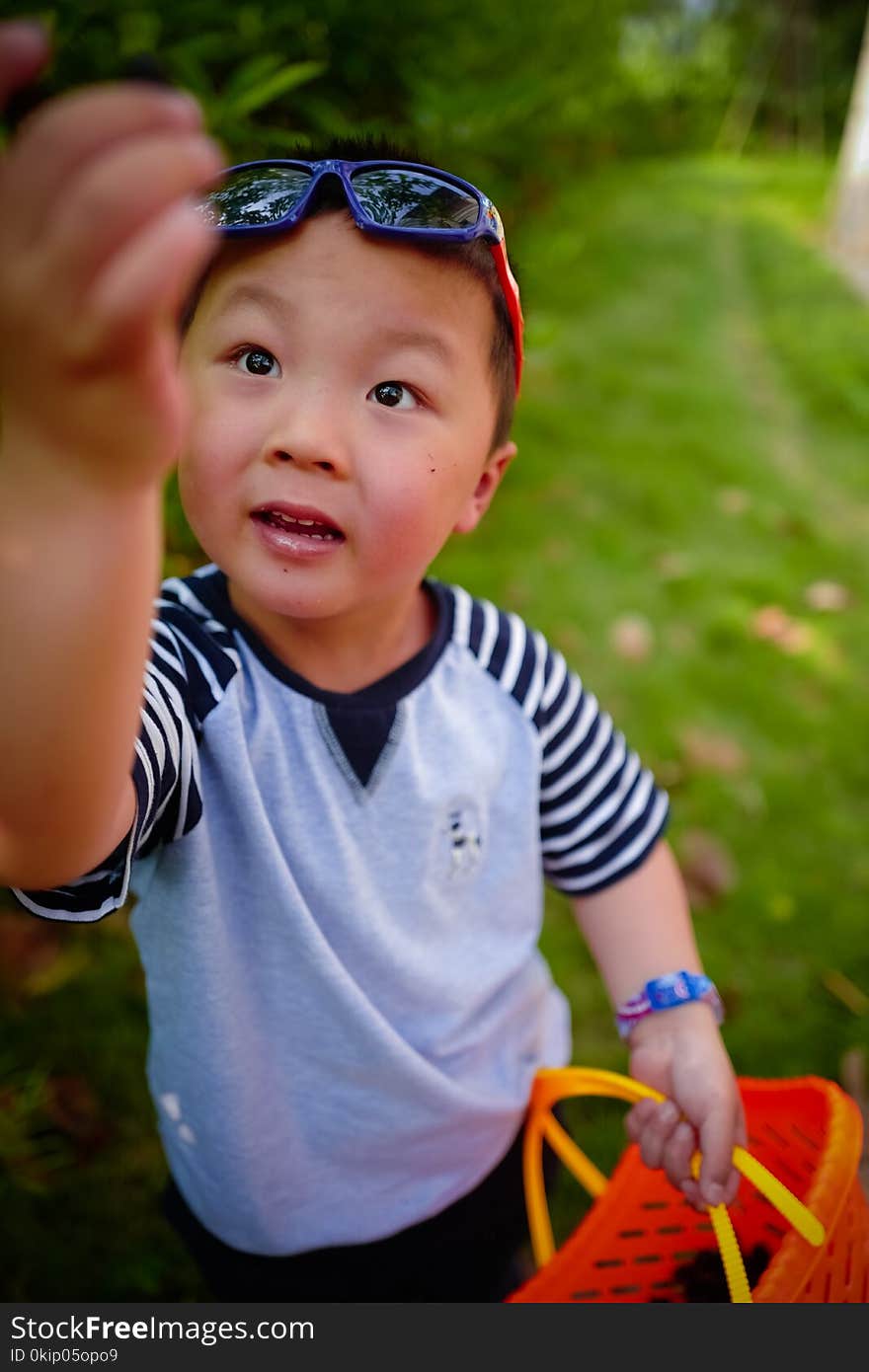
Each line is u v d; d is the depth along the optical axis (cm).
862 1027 169
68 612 43
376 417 73
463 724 93
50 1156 143
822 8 1184
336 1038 91
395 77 238
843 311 532
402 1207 101
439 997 96
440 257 73
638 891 106
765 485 348
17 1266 131
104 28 146
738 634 259
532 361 415
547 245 442
